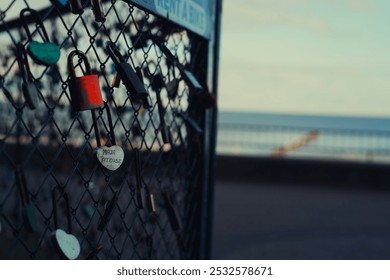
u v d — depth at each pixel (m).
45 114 4.02
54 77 2.42
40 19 1.32
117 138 2.34
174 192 2.27
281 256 6.52
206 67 2.41
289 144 13.55
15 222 3.57
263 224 8.41
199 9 2.27
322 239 7.45
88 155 3.13
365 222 8.68
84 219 3.78
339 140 13.31
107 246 3.08
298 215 9.15
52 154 4.23
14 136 3.88
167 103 2.06
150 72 1.88
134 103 1.88
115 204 1.70
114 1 1.64
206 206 2.62
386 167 12.38
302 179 12.98
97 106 1.44
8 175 3.77
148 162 1.95
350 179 12.65
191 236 2.52
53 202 1.44
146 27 1.90
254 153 13.73
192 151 2.44
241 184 12.62
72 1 1.40
